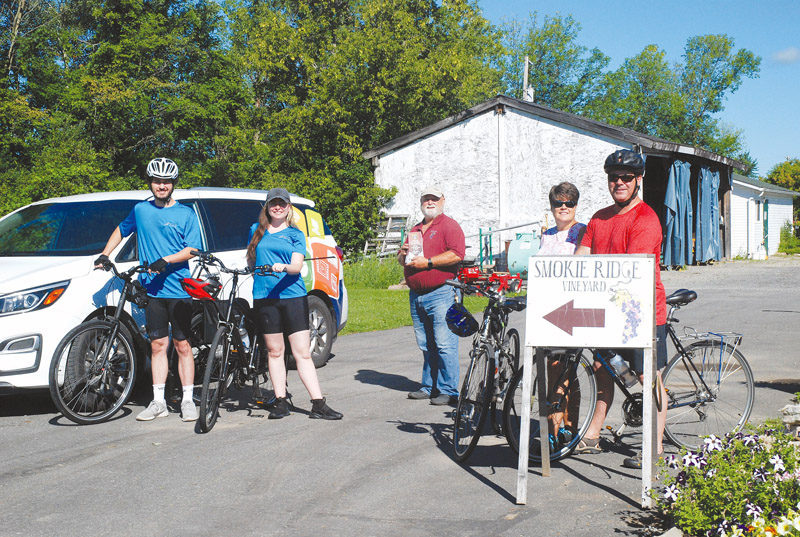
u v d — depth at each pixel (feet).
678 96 218.18
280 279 20.76
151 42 107.55
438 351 22.98
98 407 21.94
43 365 20.57
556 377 16.98
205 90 110.11
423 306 23.13
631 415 17.46
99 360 20.97
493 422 17.89
